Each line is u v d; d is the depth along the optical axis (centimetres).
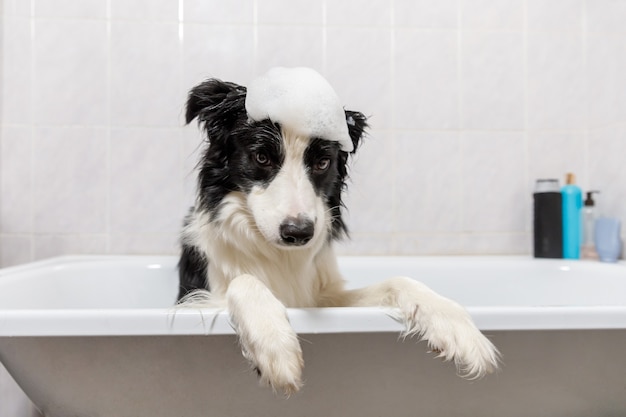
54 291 149
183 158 186
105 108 184
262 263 116
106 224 184
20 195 182
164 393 93
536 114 197
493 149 196
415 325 86
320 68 190
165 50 185
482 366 78
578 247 178
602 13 189
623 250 176
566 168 195
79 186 183
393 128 192
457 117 194
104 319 82
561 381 97
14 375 94
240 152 110
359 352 91
